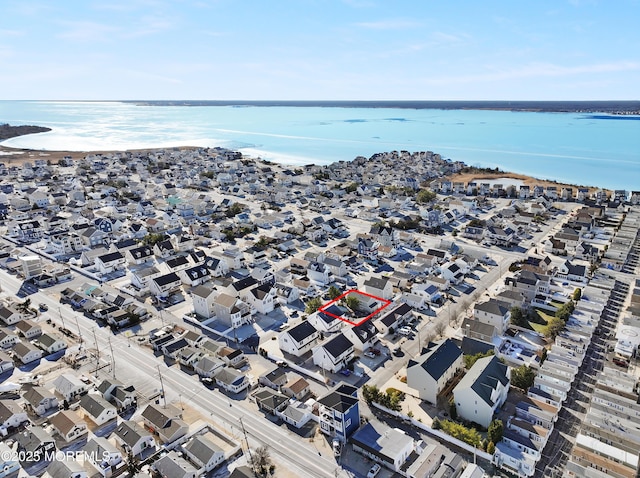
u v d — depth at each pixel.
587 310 94.12
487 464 58.00
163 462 57.19
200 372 78.25
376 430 61.75
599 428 62.59
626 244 131.50
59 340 86.88
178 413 66.94
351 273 120.75
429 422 65.62
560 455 59.00
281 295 105.75
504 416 65.62
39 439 61.44
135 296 108.19
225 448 61.66
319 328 90.81
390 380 75.94
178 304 105.12
